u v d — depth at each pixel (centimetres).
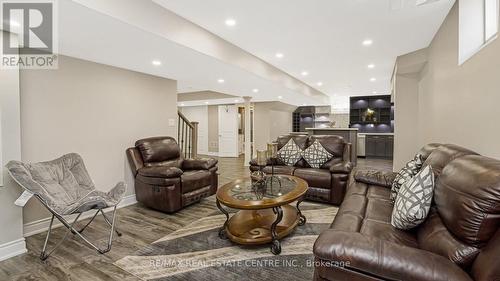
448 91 283
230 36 335
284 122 1092
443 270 104
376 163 769
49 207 219
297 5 253
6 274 207
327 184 360
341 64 482
